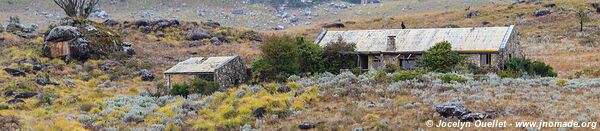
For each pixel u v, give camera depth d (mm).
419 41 70438
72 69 76688
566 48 90188
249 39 106188
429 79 60500
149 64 80438
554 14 119062
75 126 48719
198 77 65812
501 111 46969
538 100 50750
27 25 188250
